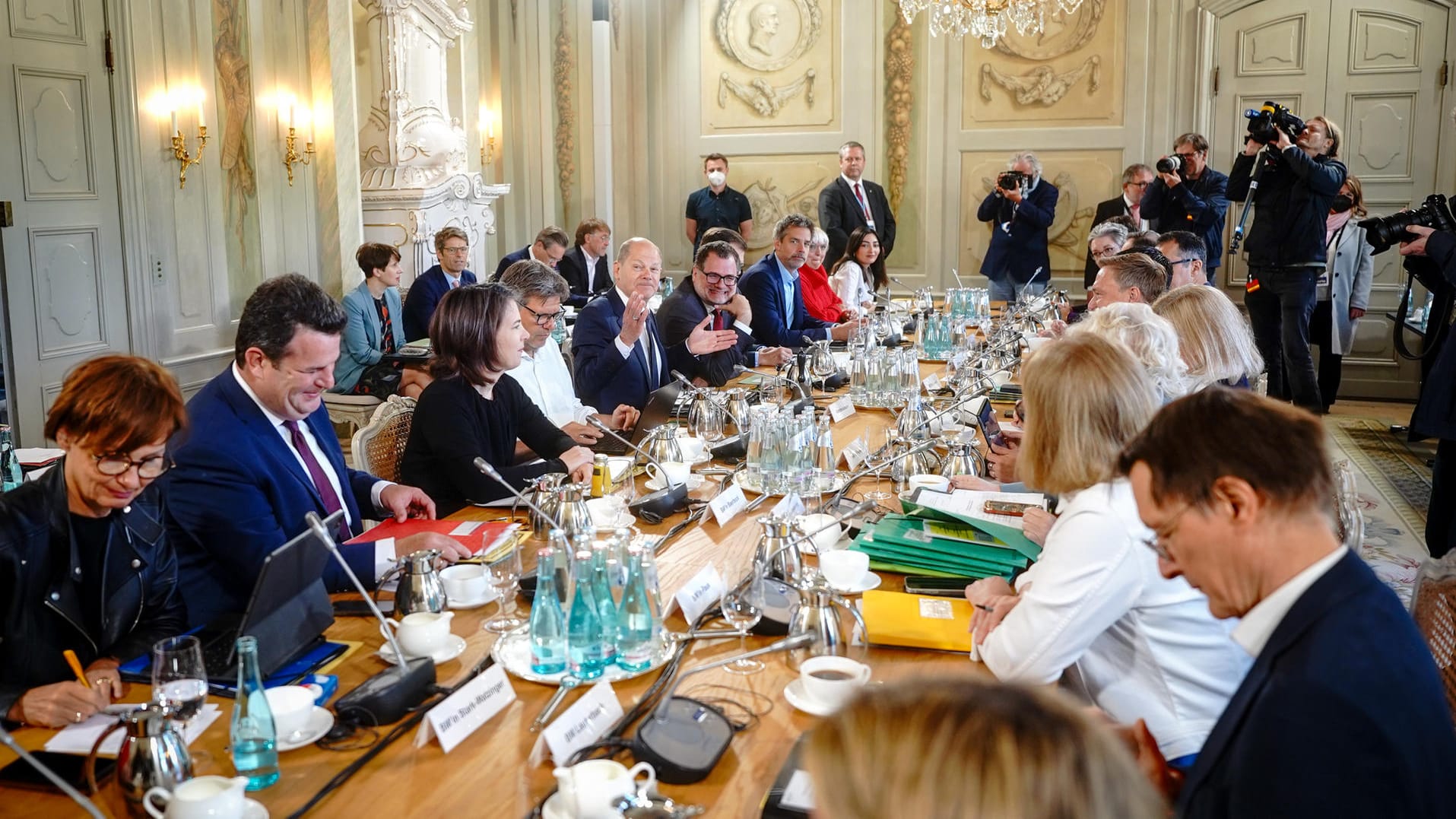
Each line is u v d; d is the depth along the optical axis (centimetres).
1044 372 177
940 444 316
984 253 861
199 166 551
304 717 155
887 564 220
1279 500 114
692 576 219
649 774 139
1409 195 762
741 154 891
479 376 290
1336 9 762
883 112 864
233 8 565
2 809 139
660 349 439
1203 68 793
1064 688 181
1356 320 738
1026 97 835
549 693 171
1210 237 720
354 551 216
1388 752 105
